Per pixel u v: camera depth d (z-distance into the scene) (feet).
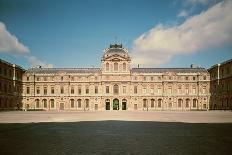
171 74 465.88
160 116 223.30
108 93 462.19
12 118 189.26
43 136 89.61
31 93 466.29
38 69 483.51
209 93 463.83
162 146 70.18
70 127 120.78
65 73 468.75
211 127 120.37
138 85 464.65
